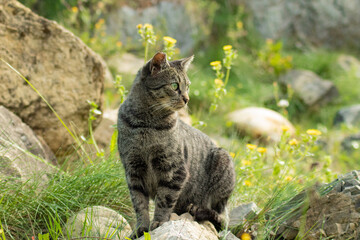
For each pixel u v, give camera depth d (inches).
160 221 140.9
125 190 161.6
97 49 405.4
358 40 612.1
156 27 491.5
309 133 184.2
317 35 600.4
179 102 142.9
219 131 306.7
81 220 129.9
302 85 452.8
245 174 190.9
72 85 196.1
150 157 142.8
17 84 183.8
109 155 178.9
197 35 512.1
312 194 135.3
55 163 188.1
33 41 190.5
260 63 494.9
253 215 148.5
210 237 129.6
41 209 138.7
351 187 134.4
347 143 344.5
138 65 410.6
